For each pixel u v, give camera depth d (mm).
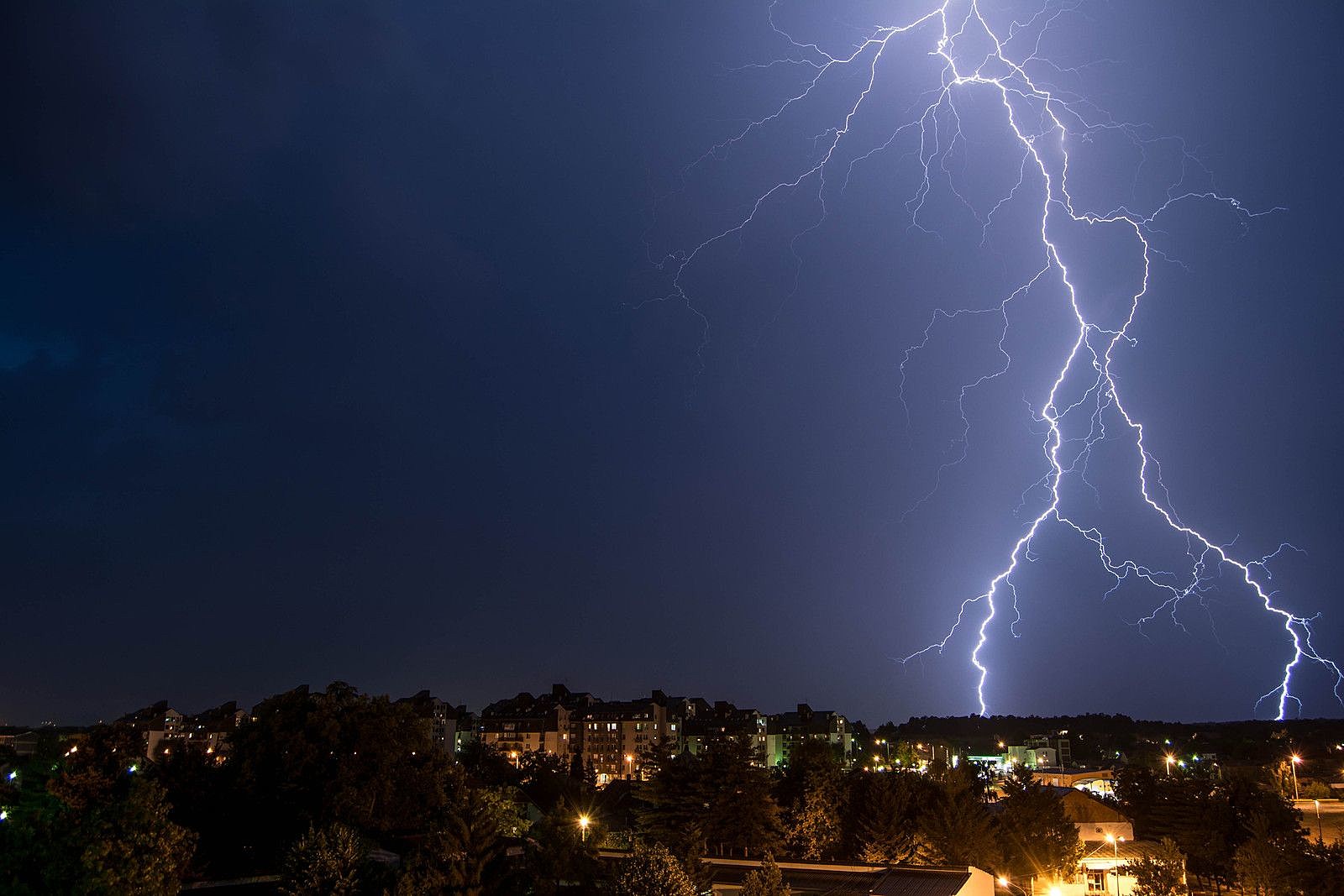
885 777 58000
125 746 43406
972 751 160625
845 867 48656
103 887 28328
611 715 141250
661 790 57156
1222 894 56031
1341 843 47000
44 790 40219
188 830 33125
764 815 54844
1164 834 62938
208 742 117188
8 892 26969
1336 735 163625
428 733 55906
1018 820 56812
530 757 112375
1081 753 165500
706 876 37656
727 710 159250
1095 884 55344
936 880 43750
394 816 49062
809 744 66250
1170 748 144500
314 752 47906
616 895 31469
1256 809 57531
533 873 37344
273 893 36719
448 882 32062
